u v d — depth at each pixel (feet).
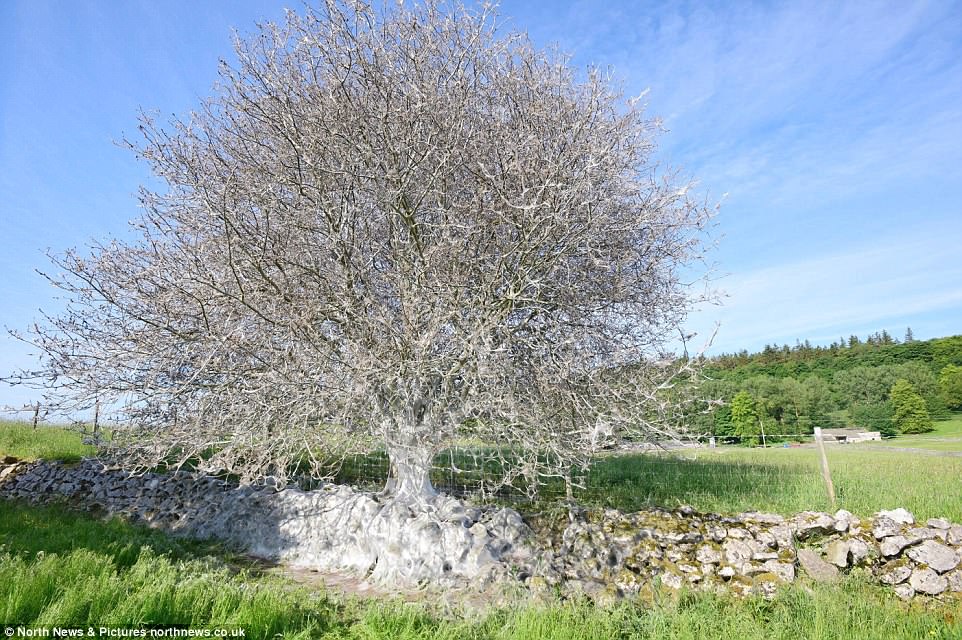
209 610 15.56
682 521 22.50
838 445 117.39
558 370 23.11
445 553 21.62
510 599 18.53
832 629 15.60
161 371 25.93
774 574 19.56
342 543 24.84
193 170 25.63
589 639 15.38
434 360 21.76
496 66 25.35
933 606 18.21
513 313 25.80
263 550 26.66
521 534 23.03
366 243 25.20
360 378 20.76
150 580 16.75
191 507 30.42
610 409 22.95
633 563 20.30
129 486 33.12
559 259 23.22
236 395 24.18
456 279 22.11
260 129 26.03
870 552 20.34
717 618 16.74
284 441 23.61
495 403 21.47
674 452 29.94
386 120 22.62
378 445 26.61
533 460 22.58
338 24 23.04
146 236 26.48
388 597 19.83
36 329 25.94
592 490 34.14
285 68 24.93
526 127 23.81
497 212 21.74
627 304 25.81
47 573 15.62
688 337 24.32
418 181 24.25
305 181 24.17
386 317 22.53
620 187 24.61
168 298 24.97
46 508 32.09
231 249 22.13
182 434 25.07
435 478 34.78
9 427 50.11
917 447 102.78
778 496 32.32
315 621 16.01
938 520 21.27
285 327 23.26
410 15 24.47
